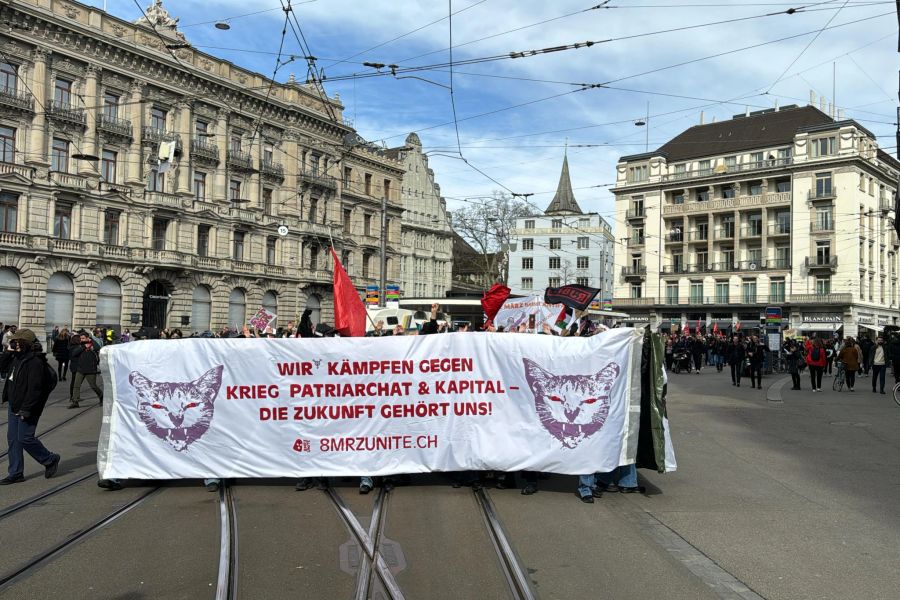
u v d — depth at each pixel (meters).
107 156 41.25
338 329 10.21
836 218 58.12
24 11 35.84
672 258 68.25
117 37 40.88
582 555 5.87
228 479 8.77
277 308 53.00
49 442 11.77
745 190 63.88
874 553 5.96
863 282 59.09
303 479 8.32
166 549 5.96
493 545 6.12
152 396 8.23
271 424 8.22
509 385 8.17
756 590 5.11
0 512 7.15
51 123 38.06
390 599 4.89
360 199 61.81
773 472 9.33
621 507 7.53
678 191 67.38
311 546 6.06
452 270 87.88
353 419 8.23
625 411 8.07
